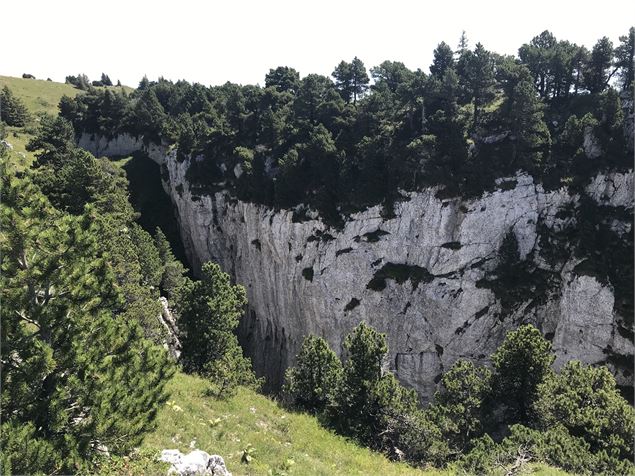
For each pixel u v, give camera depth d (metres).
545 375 36.44
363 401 33.47
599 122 63.53
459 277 63.75
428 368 64.81
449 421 33.97
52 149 73.50
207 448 22.05
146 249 62.94
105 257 19.30
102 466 15.90
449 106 69.81
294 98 94.31
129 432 17.17
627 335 53.88
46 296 17.19
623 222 58.44
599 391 32.75
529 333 36.56
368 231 69.31
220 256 92.12
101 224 43.44
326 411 34.31
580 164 62.03
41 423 15.79
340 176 71.38
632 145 60.91
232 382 31.91
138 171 109.25
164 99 133.88
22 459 13.61
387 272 67.44
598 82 73.44
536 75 76.50
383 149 70.25
